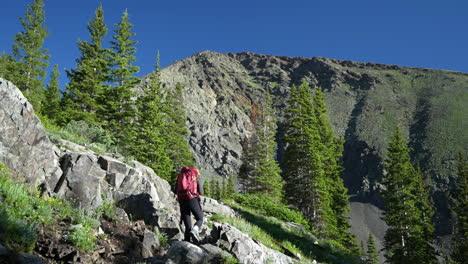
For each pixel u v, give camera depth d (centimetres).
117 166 980
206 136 16175
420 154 15262
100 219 744
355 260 1798
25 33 3972
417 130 18312
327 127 4984
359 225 10469
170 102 4819
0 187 630
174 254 620
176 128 4597
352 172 16125
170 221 838
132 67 3503
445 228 9556
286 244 1445
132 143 2858
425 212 4559
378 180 14462
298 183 3644
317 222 3158
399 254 3350
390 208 3581
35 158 765
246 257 743
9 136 730
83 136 1563
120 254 633
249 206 2228
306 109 4284
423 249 3356
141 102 3588
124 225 762
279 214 2231
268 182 4344
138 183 996
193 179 710
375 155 16275
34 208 647
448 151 14488
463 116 18038
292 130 4131
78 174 818
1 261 456
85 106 3141
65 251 546
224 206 1450
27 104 780
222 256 683
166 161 2911
